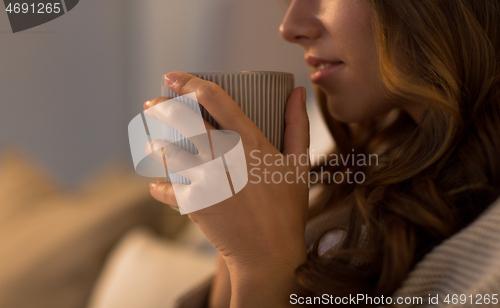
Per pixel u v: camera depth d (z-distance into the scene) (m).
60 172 1.66
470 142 0.41
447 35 0.41
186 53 1.41
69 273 1.03
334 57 0.51
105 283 0.98
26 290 0.96
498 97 0.41
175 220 1.26
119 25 1.52
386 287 0.36
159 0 1.42
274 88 0.40
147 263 0.96
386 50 0.44
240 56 1.27
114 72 1.58
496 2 0.41
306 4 0.51
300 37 0.53
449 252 0.34
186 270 0.92
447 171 0.42
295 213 0.41
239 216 0.39
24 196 1.34
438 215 0.37
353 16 0.46
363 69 0.49
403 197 0.40
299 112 0.43
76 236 1.12
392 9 0.43
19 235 1.15
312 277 0.38
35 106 1.59
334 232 0.54
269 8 1.17
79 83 1.60
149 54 1.51
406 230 0.38
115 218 1.20
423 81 0.44
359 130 0.80
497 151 0.39
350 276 0.38
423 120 0.47
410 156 0.45
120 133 1.64
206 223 0.40
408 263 0.36
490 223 0.33
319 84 0.54
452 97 0.41
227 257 0.42
